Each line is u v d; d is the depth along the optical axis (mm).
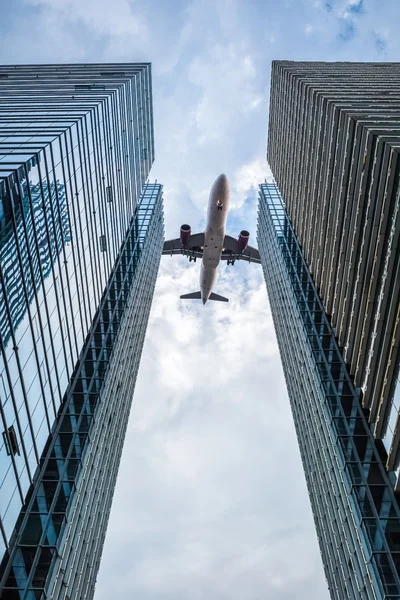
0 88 54469
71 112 41062
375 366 32625
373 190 33125
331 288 42969
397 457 30047
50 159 31625
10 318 24781
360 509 29812
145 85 73000
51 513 29172
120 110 54781
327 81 56219
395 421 30141
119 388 49531
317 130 48281
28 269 27625
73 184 36688
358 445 34500
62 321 33969
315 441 44188
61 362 33594
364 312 35031
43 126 36000
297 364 54156
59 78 62469
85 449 34594
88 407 38906
